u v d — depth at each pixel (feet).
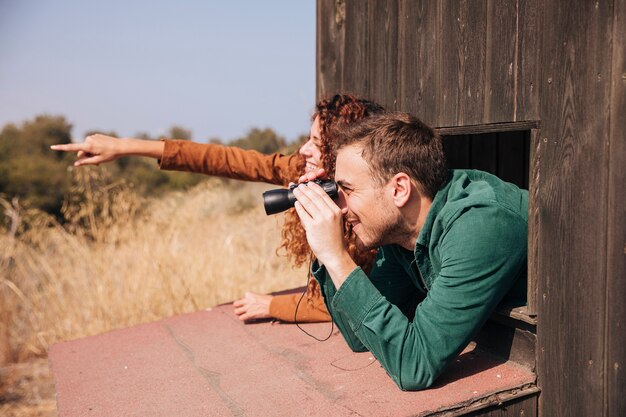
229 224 19.86
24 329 16.55
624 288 4.89
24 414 13.26
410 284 6.86
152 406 5.83
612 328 5.00
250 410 5.46
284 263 17.03
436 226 5.49
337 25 9.30
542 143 5.53
